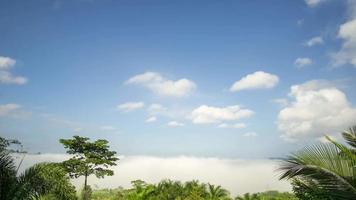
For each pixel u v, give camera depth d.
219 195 53.50
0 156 12.84
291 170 9.55
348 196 9.62
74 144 55.06
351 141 11.08
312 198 11.86
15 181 12.91
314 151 9.81
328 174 9.64
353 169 9.65
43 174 13.11
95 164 54.97
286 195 41.50
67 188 13.41
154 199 46.72
